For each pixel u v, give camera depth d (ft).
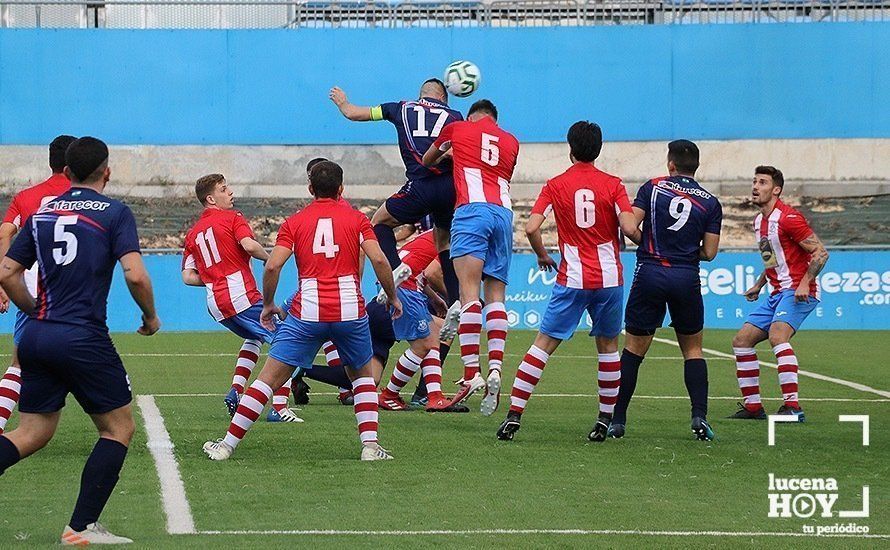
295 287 271.08
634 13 282.36
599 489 84.94
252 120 277.23
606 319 107.45
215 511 75.87
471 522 73.20
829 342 231.50
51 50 273.33
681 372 176.96
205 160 276.21
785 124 279.90
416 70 278.67
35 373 67.97
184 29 275.39
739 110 279.90
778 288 127.65
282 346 95.91
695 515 76.48
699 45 279.08
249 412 96.07
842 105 279.49
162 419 120.98
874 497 83.41
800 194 279.28
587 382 163.12
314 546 65.92
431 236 131.54
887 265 271.69
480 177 112.27
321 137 278.67
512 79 278.26
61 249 67.21
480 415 127.85
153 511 75.66
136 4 276.41
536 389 154.40
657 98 279.49
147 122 274.98
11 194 273.13
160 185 274.98
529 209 277.23
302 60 277.64
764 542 69.21
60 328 66.64
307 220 94.84
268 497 80.64
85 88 274.16
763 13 281.54
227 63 276.41
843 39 279.49
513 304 270.26
